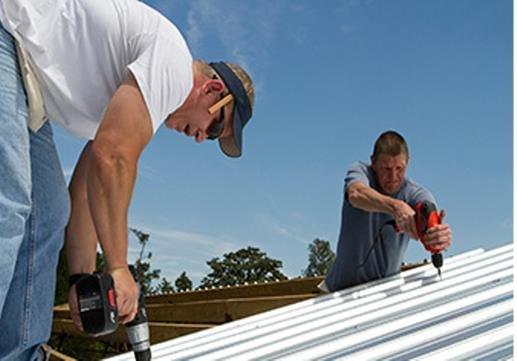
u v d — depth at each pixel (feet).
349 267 11.73
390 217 11.33
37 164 5.30
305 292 15.67
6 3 4.83
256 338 8.76
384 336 6.71
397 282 10.80
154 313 19.20
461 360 4.96
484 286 8.38
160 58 5.13
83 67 5.17
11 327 5.31
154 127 5.21
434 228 10.00
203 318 16.63
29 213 4.88
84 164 6.33
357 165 11.59
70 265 6.26
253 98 6.57
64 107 5.32
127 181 4.90
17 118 4.68
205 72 6.18
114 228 4.90
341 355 6.27
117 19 5.15
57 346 23.89
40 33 4.93
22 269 5.31
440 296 8.45
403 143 11.16
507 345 5.04
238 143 6.49
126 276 5.02
